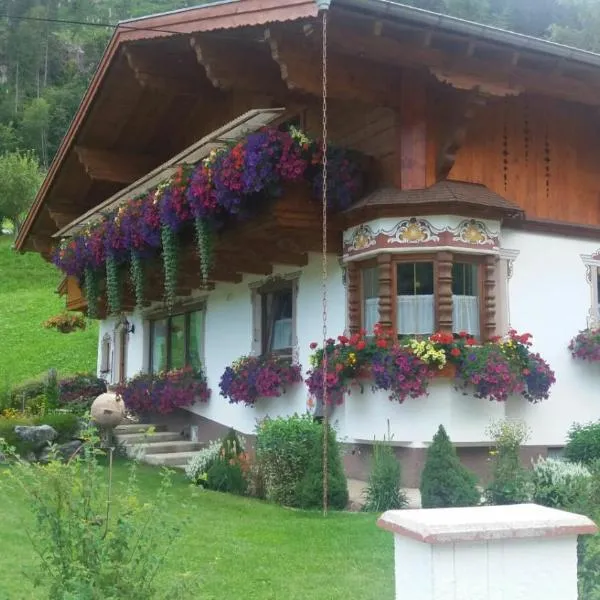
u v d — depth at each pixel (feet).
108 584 12.41
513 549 8.84
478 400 33.22
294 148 32.81
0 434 40.40
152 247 42.50
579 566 13.99
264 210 34.40
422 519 9.08
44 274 146.82
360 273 35.45
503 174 37.22
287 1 29.32
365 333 34.83
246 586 18.76
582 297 38.50
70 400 61.57
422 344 32.14
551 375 34.60
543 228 37.73
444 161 34.37
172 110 47.09
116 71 42.52
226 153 33.81
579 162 39.68
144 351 58.59
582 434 34.19
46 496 13.53
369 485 29.37
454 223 33.27
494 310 34.45
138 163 50.39
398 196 33.37
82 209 56.03
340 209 34.96
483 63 33.01
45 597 16.61
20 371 91.66
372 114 35.73
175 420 51.67
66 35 332.39
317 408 37.70
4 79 310.86
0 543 22.02
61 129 282.36
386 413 33.27
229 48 34.60
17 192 175.63
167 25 35.37
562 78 35.42
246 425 44.14
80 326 73.77
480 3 151.43
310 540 23.29
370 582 19.08
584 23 146.30
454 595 8.63
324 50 28.40
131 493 15.21
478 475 33.37
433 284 33.40
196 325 51.80
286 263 39.19
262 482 31.24
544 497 26.14
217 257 40.45
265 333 43.73
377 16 29.37
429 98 34.47
